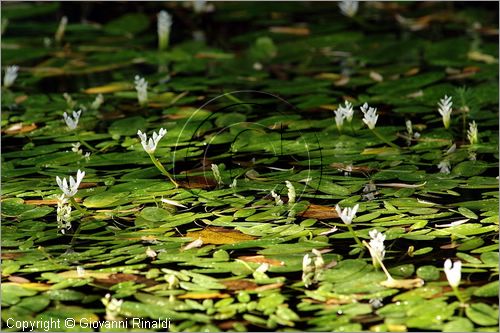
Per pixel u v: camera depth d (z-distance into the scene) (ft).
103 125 20.42
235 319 11.62
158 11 31.71
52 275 13.07
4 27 29.14
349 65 24.86
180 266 13.24
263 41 27.14
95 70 24.94
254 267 13.16
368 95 21.98
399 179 16.57
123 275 13.00
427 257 13.30
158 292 12.43
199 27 29.66
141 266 13.28
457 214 14.89
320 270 12.91
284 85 23.12
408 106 21.08
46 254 13.79
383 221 14.65
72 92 23.02
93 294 12.47
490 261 13.09
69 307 12.10
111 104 21.91
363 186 16.29
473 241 13.79
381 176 16.75
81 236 14.47
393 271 12.87
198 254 13.66
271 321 11.55
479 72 23.38
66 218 15.21
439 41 26.61
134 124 20.24
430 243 13.79
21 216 15.29
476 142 18.42
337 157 17.87
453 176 16.66
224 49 27.02
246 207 15.48
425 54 25.44
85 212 15.38
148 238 14.33
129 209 15.49
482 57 24.70
